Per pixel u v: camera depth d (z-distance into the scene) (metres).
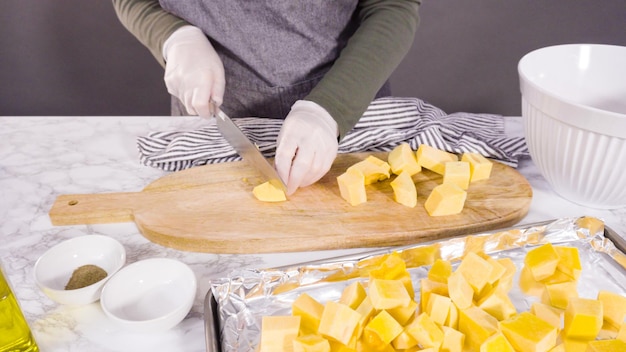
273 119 1.33
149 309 0.80
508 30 2.47
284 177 1.05
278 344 0.71
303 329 0.76
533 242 0.91
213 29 1.27
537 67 1.05
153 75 2.57
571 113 0.88
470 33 2.49
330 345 0.75
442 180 1.14
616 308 0.76
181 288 0.83
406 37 1.26
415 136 1.24
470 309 0.76
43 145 1.31
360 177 1.05
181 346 0.76
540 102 0.93
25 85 2.57
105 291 0.79
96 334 0.78
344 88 1.13
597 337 0.76
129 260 0.93
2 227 1.02
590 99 1.08
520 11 2.42
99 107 2.66
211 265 0.93
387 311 0.76
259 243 0.95
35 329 0.79
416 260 0.87
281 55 1.30
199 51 1.21
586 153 0.91
